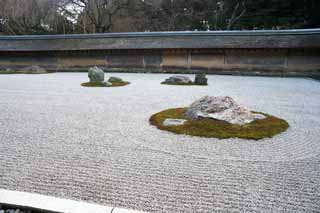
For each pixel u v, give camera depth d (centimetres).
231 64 1683
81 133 432
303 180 270
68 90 923
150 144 379
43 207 209
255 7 2422
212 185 260
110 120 515
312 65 1527
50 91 898
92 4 2500
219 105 484
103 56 1867
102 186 256
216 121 468
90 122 501
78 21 2666
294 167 303
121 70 1841
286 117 541
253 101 723
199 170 294
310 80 1329
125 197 237
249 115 485
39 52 1912
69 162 315
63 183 263
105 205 224
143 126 473
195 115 489
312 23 2017
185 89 965
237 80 1321
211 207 221
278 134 420
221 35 1728
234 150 354
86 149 360
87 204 213
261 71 1634
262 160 323
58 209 207
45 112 583
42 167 301
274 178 275
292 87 1037
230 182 266
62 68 1922
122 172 288
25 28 2588
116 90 928
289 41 1538
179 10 2664
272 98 773
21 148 363
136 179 272
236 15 2523
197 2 2606
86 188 253
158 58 1794
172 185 259
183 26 2658
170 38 1788
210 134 415
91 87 1000
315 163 314
